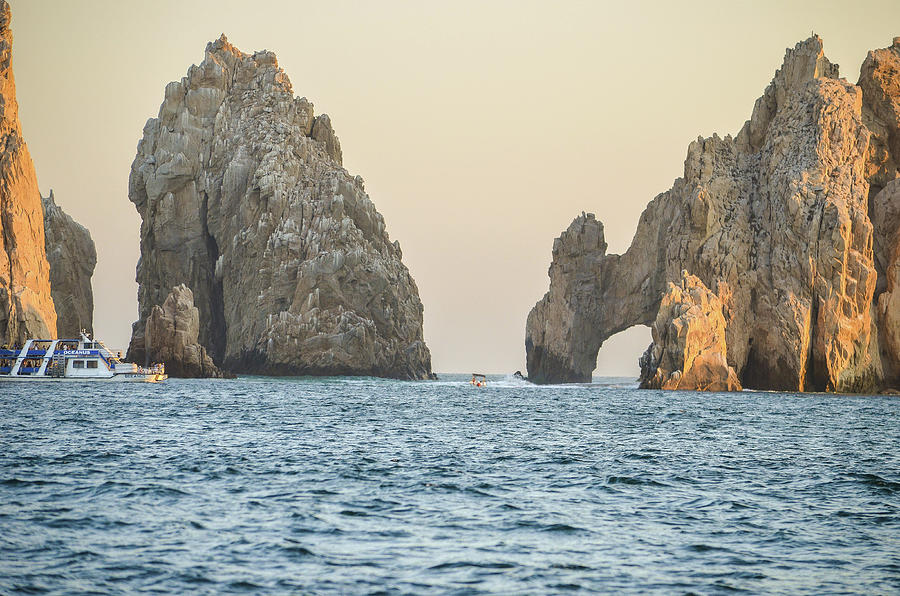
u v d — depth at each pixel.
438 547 87.94
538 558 84.81
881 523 101.31
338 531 93.12
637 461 146.62
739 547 90.25
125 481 116.62
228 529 92.81
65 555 82.00
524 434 188.25
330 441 166.50
